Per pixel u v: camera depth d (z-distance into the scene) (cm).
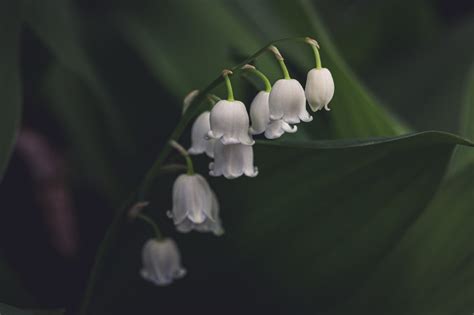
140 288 32
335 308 33
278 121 29
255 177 30
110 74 36
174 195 30
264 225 31
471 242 33
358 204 31
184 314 33
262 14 35
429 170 30
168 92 36
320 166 30
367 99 32
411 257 33
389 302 33
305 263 32
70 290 36
